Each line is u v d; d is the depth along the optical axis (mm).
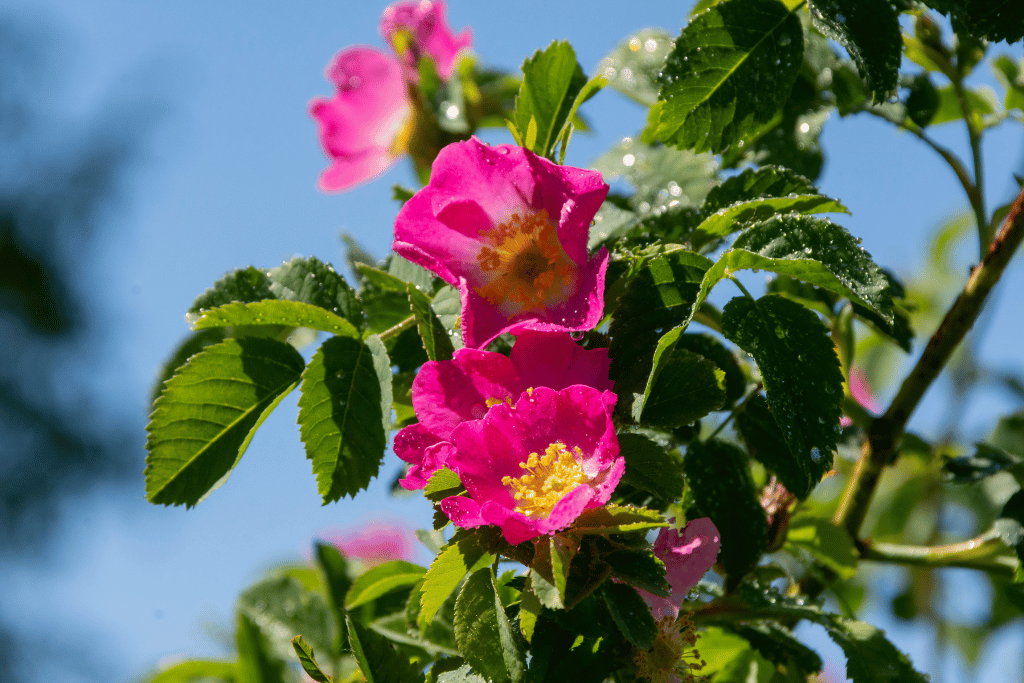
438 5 1297
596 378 1134
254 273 1191
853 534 1224
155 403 1168
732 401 1189
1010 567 1212
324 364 1166
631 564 1113
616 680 1145
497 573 1131
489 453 1121
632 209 1229
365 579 1215
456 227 1146
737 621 1185
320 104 1296
